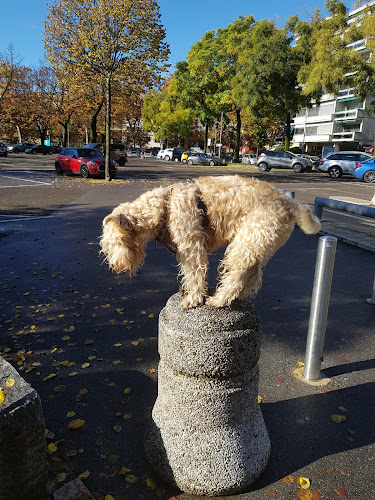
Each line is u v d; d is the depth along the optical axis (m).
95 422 3.00
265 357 3.92
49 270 6.45
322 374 3.68
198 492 2.35
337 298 5.37
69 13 18.58
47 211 11.69
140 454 2.70
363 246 7.88
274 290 5.63
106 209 12.08
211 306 2.45
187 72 46.06
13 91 50.19
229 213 2.51
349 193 17.81
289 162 32.03
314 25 28.83
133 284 5.85
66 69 20.38
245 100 32.75
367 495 2.43
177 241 2.51
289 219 2.53
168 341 2.31
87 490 2.35
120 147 33.47
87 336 4.28
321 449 2.79
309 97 32.22
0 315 4.77
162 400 2.47
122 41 18.41
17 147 57.59
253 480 2.45
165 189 2.64
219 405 2.28
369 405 3.27
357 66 24.97
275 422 3.05
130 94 22.69
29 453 2.12
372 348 4.13
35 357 3.86
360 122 49.28
